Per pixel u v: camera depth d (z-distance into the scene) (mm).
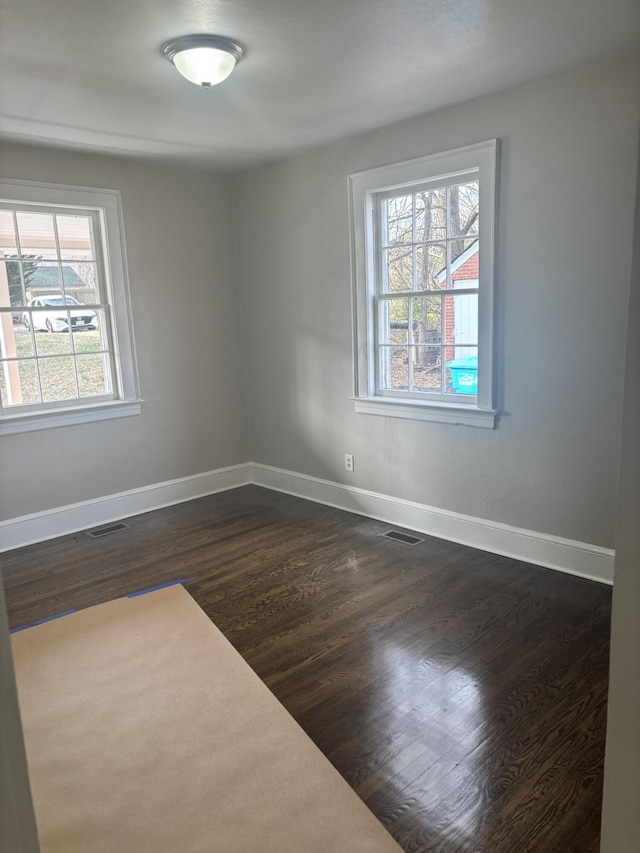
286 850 1618
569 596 2945
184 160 4188
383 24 2260
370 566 3375
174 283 4477
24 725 2141
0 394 3770
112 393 4297
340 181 3926
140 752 1997
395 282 3834
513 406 3287
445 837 1647
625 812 931
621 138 2717
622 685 902
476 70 2764
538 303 3100
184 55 2371
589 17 2256
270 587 3158
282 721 2119
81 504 4137
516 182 3080
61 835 1687
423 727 2074
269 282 4602
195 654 2557
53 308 3938
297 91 2934
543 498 3242
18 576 3406
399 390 3932
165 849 1637
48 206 3861
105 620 2863
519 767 1884
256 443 5012
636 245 812
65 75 2643
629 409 841
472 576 3203
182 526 4129
